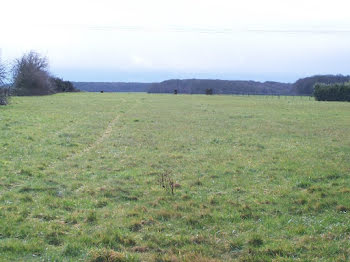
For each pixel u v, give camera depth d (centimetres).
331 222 897
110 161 1577
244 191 1157
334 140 2223
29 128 2434
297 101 7512
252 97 9450
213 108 4909
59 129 2484
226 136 2330
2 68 4462
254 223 893
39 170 1377
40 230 832
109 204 1024
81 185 1207
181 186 1198
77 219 904
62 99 6303
